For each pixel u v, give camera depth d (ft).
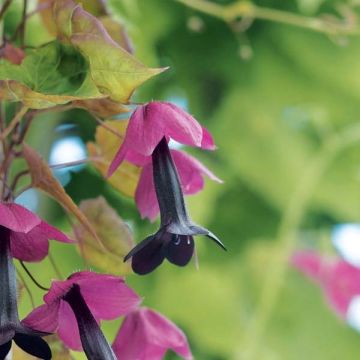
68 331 2.85
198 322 4.21
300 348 4.45
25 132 2.96
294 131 4.35
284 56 4.24
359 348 4.49
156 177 2.85
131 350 3.01
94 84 2.88
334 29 3.86
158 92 4.16
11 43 3.06
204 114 4.24
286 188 4.31
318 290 4.49
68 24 2.90
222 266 4.27
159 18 4.03
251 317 4.25
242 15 3.85
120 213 3.95
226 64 4.20
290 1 4.12
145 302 4.05
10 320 2.77
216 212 4.31
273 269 4.17
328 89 4.29
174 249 2.83
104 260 3.05
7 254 2.81
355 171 4.42
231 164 4.27
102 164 3.06
